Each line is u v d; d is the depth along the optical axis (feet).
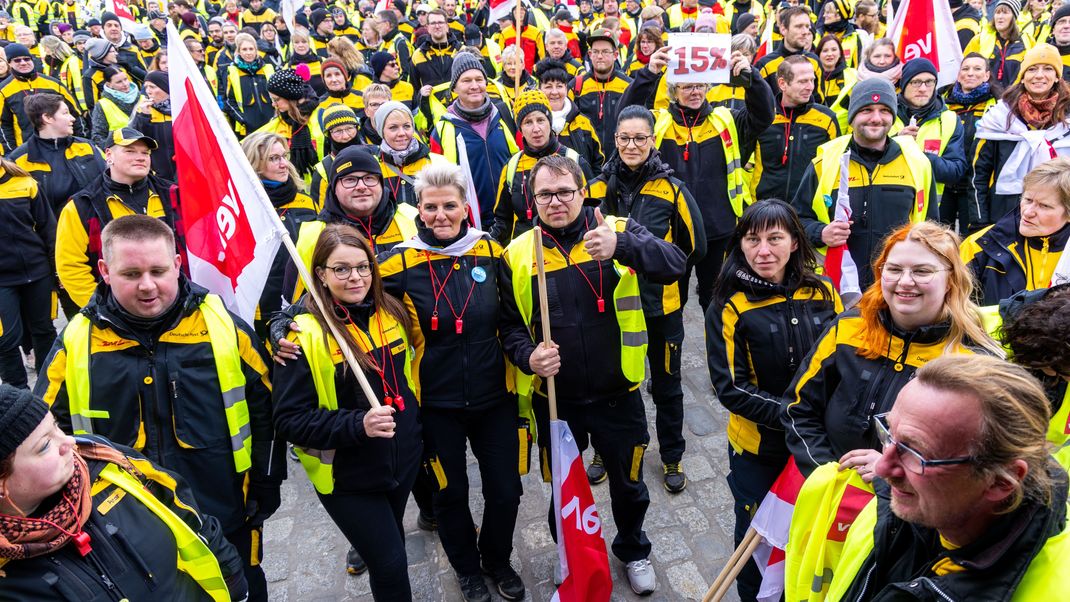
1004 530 4.31
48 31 53.47
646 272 9.99
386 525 9.46
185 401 8.59
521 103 14.88
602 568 10.23
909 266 7.03
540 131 14.75
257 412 9.27
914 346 7.32
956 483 4.23
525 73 27.27
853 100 13.38
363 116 25.84
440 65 31.48
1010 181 15.75
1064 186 9.97
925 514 4.45
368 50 37.09
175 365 8.54
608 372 10.50
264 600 9.81
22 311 16.52
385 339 9.36
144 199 14.67
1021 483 4.12
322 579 12.21
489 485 10.77
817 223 13.78
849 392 7.69
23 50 26.89
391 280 10.09
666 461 13.87
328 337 8.91
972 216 17.17
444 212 9.97
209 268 10.53
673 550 12.33
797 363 9.35
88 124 31.48
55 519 5.54
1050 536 4.22
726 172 16.31
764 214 9.11
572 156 15.70
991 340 7.14
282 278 14.62
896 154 13.44
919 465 4.32
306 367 8.80
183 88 9.86
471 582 11.13
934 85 16.42
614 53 22.40
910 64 16.46
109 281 8.23
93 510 5.95
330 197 12.34
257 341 9.40
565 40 24.58
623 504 11.05
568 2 36.63
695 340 19.71
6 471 5.22
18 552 5.37
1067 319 6.13
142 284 8.10
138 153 14.26
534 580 11.84
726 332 9.65
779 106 18.13
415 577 12.01
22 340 16.97
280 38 46.21
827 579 6.77
